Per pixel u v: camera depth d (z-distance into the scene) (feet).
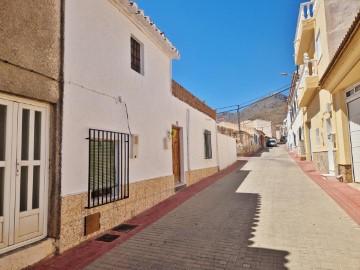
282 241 14.66
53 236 13.61
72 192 14.70
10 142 11.93
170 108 30.14
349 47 20.08
